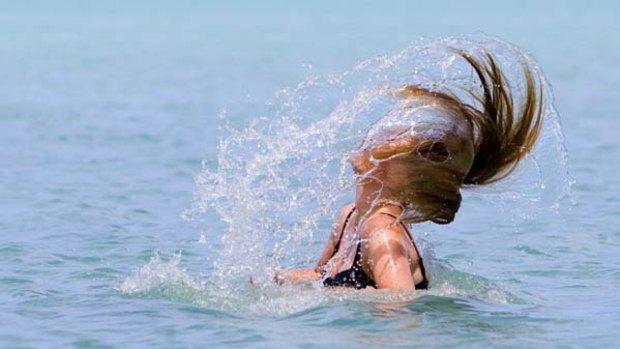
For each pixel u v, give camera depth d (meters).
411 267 26.11
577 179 53.69
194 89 115.75
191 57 179.75
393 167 25.50
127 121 84.25
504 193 27.81
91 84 122.94
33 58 177.38
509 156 26.11
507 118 25.92
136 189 51.00
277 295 26.64
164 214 43.50
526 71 26.09
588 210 43.53
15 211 43.66
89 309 26.50
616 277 31.30
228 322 24.91
